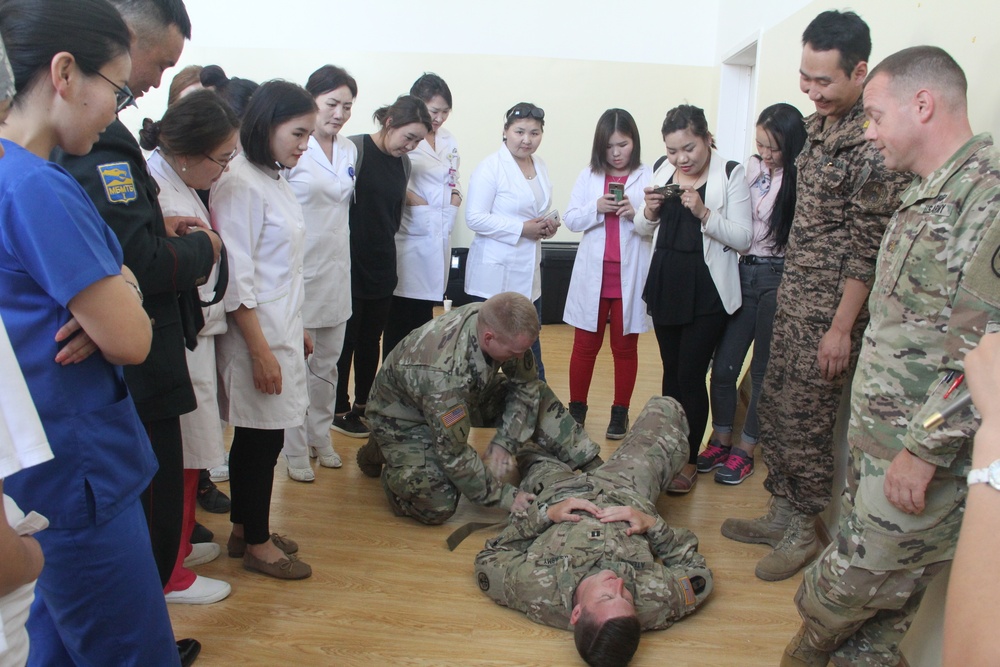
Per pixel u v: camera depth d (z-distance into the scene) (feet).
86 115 3.67
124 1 4.77
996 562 2.00
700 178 9.15
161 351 5.03
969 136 4.71
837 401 7.11
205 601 6.78
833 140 6.70
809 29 6.60
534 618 6.64
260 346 6.54
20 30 3.46
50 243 3.49
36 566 2.77
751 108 17.03
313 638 6.38
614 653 5.71
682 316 9.02
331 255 9.02
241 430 6.89
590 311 10.44
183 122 5.39
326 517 8.50
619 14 18.19
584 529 6.77
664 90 18.52
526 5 18.15
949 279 4.52
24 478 3.68
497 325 7.20
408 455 8.25
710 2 17.98
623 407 10.75
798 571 7.59
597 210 10.18
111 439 3.87
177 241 5.06
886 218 6.20
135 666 4.15
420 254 10.89
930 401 4.35
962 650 2.01
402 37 18.38
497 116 18.69
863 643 5.49
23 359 3.61
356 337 10.46
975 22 5.97
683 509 8.91
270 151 6.75
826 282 6.94
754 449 10.52
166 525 5.28
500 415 9.27
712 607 6.99
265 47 18.45
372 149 9.86
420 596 7.04
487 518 8.68
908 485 4.48
